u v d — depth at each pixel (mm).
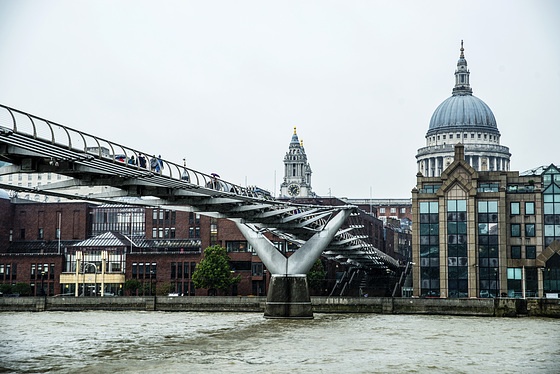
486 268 120125
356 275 171875
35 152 45688
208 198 69375
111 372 48688
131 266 157250
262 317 96062
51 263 160875
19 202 191125
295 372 48156
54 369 50188
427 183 127562
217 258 139875
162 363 52219
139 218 175750
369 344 63375
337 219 88688
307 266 88562
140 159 55875
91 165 50500
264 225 85688
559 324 85938
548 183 121188
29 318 97562
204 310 114000
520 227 120688
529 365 51812
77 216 177250
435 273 121625
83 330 77500
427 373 48250
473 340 67062
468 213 121000
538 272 117562
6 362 53344
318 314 105375
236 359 54000
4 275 162875
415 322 88312
